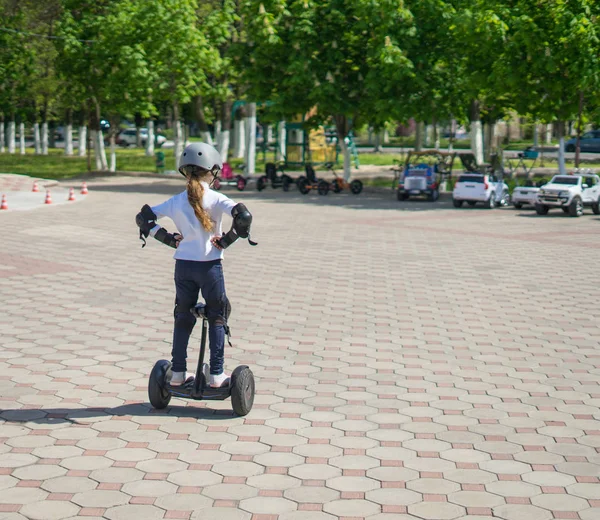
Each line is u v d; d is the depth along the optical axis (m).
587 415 7.29
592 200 28.86
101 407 7.31
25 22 50.12
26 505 5.29
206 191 6.86
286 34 38.53
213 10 47.22
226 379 7.10
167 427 6.80
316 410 7.31
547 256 17.83
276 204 31.14
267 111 39.00
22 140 67.19
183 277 6.95
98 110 48.75
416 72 36.16
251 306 12.01
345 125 40.06
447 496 5.51
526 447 6.46
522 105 33.94
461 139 91.31
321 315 11.46
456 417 7.18
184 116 63.56
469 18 32.78
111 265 15.65
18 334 10.05
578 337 10.37
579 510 5.33
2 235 19.94
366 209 29.48
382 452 6.31
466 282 14.41
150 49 43.41
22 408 7.25
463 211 29.31
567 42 31.42
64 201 30.12
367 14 35.62
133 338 9.91
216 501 5.38
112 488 5.57
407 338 10.16
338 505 5.34
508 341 10.09
